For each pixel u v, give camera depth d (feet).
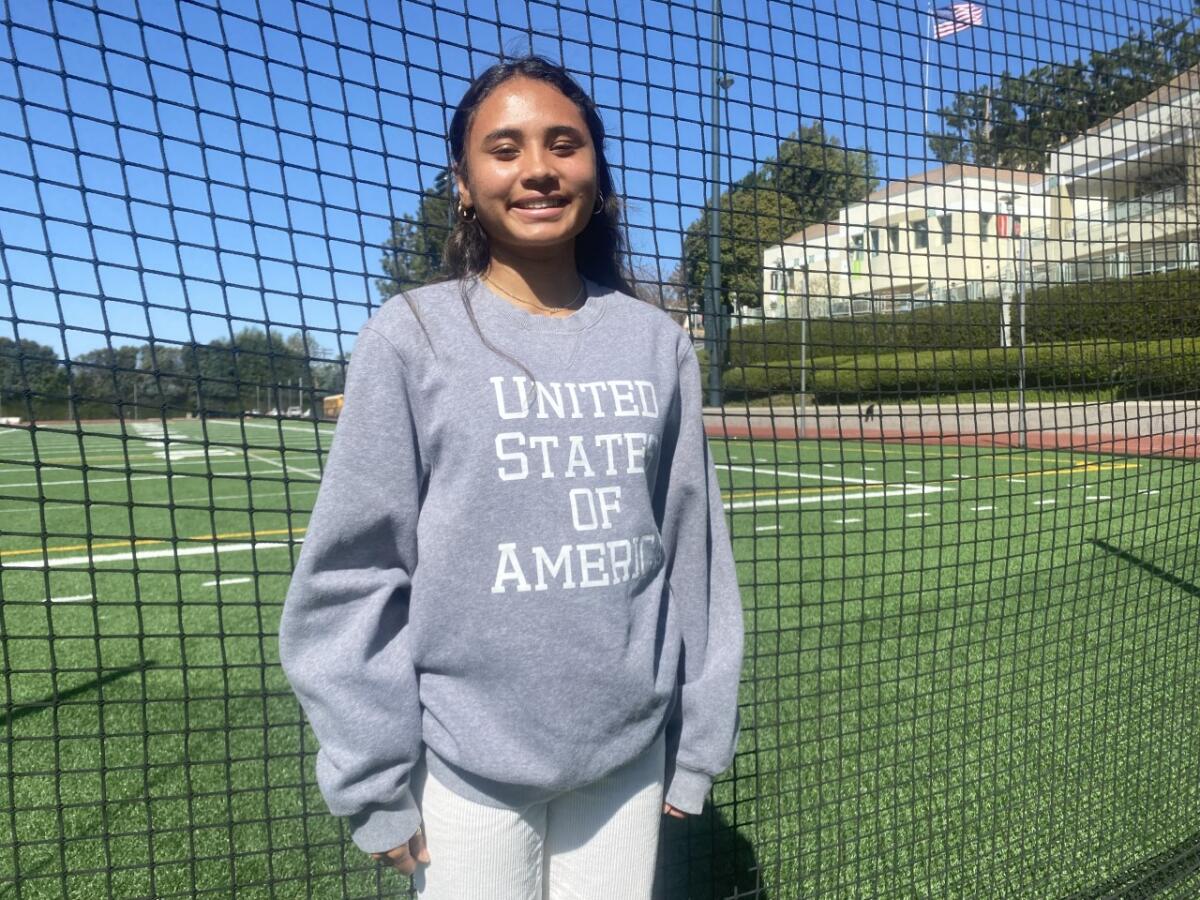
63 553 28.78
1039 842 9.09
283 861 9.00
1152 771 10.61
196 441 5.93
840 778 8.13
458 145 5.11
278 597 21.43
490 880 4.42
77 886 8.56
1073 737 11.46
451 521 4.31
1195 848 8.89
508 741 4.32
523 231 4.67
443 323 4.50
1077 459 39.27
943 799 9.92
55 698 5.72
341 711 4.20
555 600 4.33
